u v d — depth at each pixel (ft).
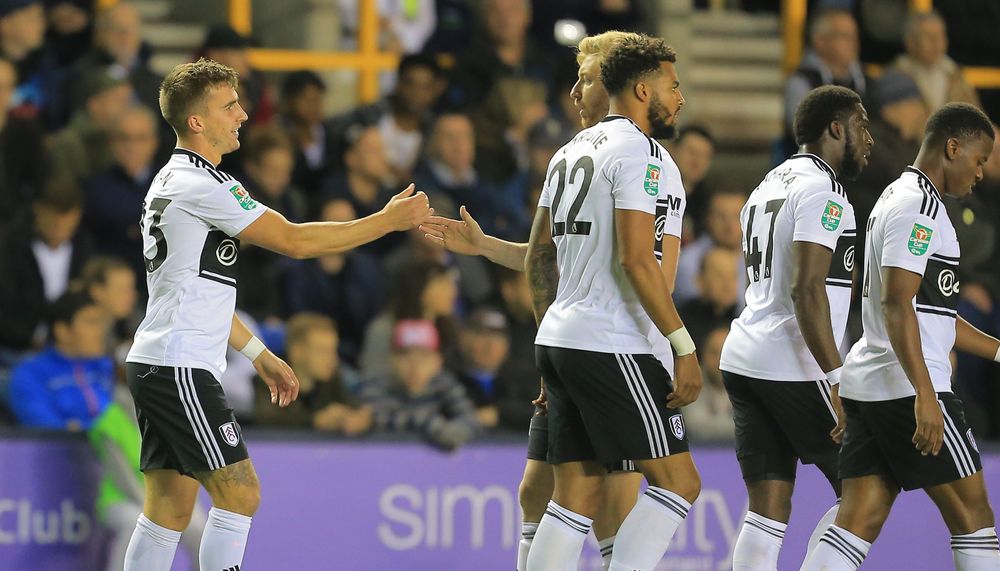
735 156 130.21
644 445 60.54
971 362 103.65
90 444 84.33
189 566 83.41
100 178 99.45
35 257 95.71
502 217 106.73
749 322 68.49
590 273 61.21
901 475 64.69
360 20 125.29
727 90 134.41
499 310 100.73
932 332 64.49
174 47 124.98
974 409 102.47
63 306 86.07
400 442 90.27
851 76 114.32
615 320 60.75
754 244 68.69
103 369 87.35
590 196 61.05
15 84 106.93
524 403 95.14
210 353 63.57
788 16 133.28
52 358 86.38
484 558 90.63
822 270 65.57
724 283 100.99
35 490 83.25
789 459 68.64
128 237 99.45
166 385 62.64
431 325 95.45
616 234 60.59
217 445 62.85
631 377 60.54
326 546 88.22
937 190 64.95
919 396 62.34
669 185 62.75
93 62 106.01
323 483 88.58
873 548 94.02
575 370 60.95
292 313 99.91
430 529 89.92
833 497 93.09
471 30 126.72
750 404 68.74
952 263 64.75
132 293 90.84
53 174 101.96
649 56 62.18
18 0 106.73
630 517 61.00
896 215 63.67
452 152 106.22
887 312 63.31
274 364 68.33
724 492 93.09
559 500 63.26
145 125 99.91
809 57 115.55
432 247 101.30
